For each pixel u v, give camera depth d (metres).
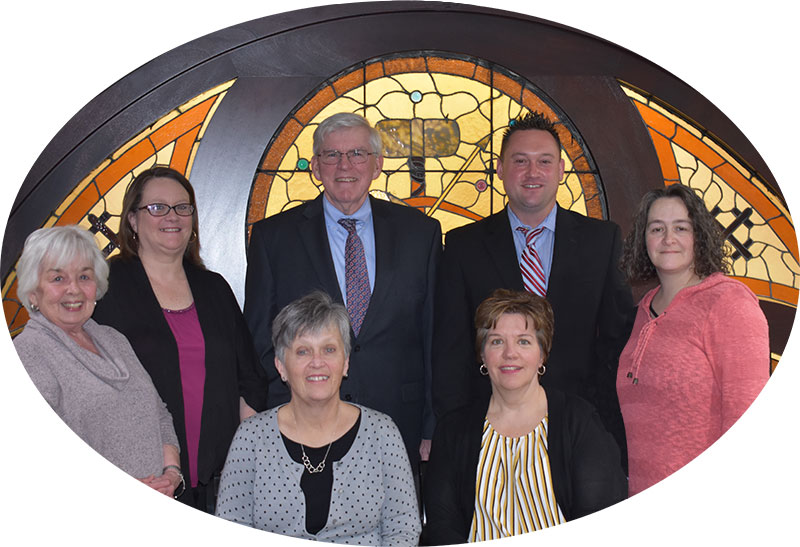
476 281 2.82
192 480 2.64
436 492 2.43
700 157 3.84
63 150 3.64
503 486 2.41
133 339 2.60
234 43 3.71
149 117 3.68
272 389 2.83
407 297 2.80
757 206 3.84
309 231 2.85
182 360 2.64
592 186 3.81
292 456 2.30
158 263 2.71
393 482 2.33
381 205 2.91
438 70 3.82
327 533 2.30
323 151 2.78
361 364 2.78
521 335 2.40
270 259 2.84
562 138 3.82
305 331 2.27
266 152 3.73
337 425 2.33
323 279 2.80
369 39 3.78
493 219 2.91
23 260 2.36
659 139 3.84
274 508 2.28
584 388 2.78
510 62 3.81
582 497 2.38
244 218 3.70
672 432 2.29
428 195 3.83
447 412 2.55
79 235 2.40
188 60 3.70
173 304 2.69
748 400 2.22
